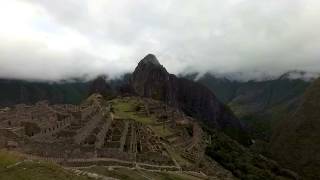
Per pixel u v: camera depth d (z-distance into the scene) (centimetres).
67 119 13938
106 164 11288
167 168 13975
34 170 8362
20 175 7994
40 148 9794
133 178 10694
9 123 11400
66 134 11781
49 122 12381
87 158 10906
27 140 9756
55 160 9912
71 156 10425
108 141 13738
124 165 11919
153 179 11369
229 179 18675
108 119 18600
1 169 8169
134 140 15750
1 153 8888
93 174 9762
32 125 11175
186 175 13925
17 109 16100
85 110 17638
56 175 8462
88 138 12556
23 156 9138
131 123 19738
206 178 14862
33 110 15488
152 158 13938
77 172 9494
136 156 13188
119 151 12181
